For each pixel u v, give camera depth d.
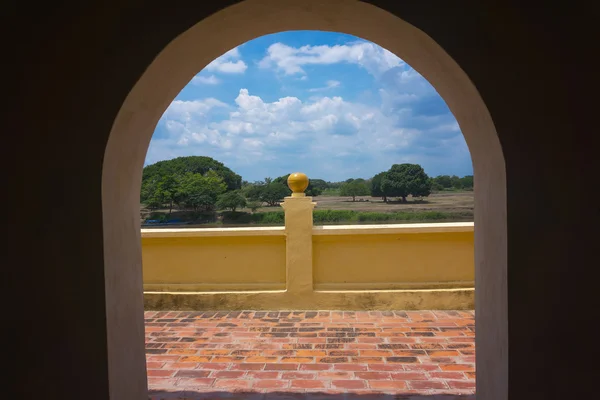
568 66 2.34
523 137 2.37
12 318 2.51
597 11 2.32
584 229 2.36
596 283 2.37
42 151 2.47
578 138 2.35
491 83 2.37
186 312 6.38
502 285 2.47
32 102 2.46
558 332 2.39
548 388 2.40
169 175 33.03
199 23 2.40
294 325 5.71
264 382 4.05
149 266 6.59
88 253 2.46
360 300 6.32
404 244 6.39
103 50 2.43
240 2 2.38
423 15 2.38
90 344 2.48
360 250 6.43
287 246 6.36
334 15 2.63
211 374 4.24
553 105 2.36
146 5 2.41
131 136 2.70
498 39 2.36
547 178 2.37
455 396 3.70
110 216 2.54
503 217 2.43
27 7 2.44
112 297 2.56
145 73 2.43
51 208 2.47
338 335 5.30
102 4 2.42
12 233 2.49
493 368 2.64
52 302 2.49
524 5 2.35
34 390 2.52
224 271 6.55
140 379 2.95
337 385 3.96
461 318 5.89
